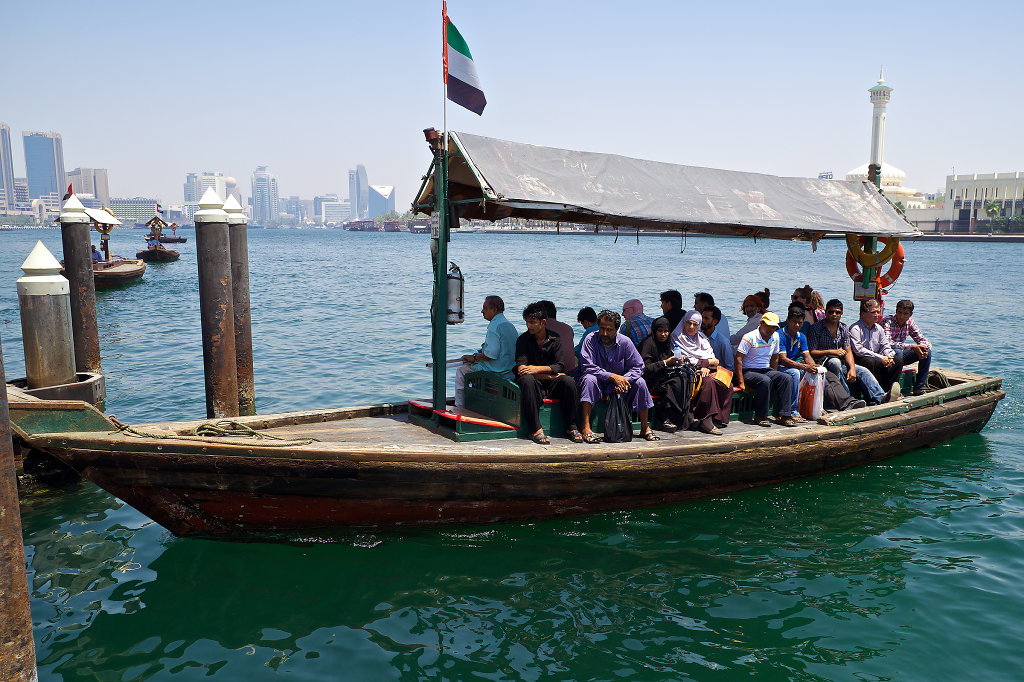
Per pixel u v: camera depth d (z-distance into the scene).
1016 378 13.87
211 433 6.31
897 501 7.59
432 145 6.88
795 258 74.44
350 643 5.03
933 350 17.05
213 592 5.71
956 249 98.81
